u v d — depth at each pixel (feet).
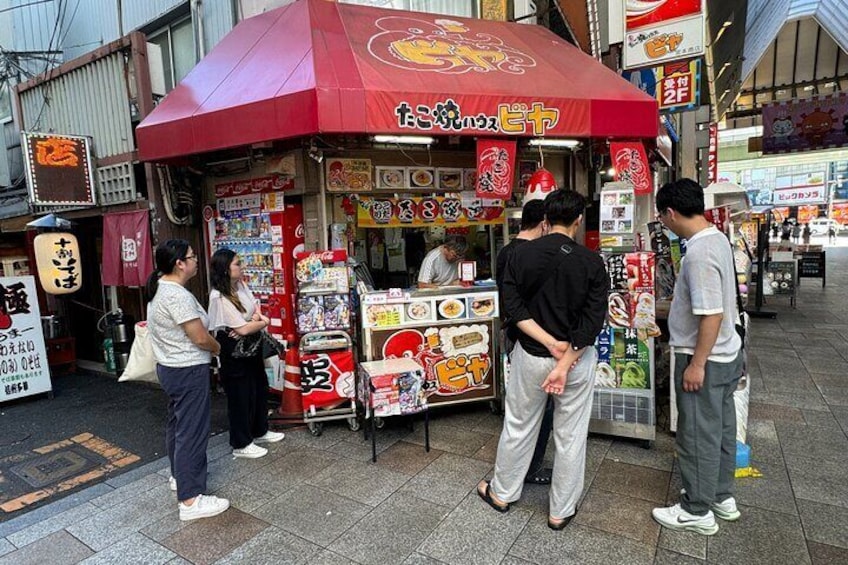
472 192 16.71
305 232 15.31
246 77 14.11
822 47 59.26
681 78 20.84
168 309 9.10
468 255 19.16
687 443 8.25
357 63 13.20
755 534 8.30
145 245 17.47
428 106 12.91
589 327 7.76
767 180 145.07
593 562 7.77
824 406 13.89
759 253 27.76
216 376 17.79
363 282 14.30
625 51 17.53
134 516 9.65
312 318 12.82
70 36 25.90
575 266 7.89
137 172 18.52
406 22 16.46
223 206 17.01
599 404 11.93
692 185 8.04
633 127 15.15
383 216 15.94
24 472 12.17
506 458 9.02
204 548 8.53
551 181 14.70
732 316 8.04
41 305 23.98
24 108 22.29
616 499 9.49
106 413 16.28
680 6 16.47
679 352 8.36
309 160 14.55
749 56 48.85
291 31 14.74
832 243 106.63
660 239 14.87
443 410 14.62
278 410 14.66
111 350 20.44
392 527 8.87
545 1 20.22
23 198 23.25
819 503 9.15
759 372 17.11
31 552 8.64
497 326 13.98
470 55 15.34
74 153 18.57
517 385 8.66
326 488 10.34
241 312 11.75
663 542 8.18
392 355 13.26
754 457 11.03
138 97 17.85
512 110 13.73
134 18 23.15
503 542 8.32
